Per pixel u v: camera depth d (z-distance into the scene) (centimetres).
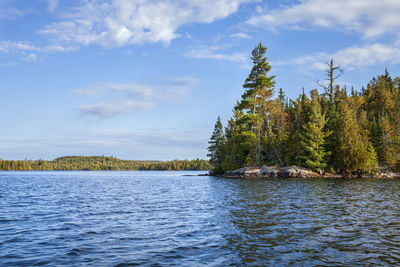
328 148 6450
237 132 7938
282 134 6925
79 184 5081
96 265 782
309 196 2434
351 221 1346
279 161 6894
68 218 1532
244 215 1532
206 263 789
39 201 2364
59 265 785
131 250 926
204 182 5216
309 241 1002
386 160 6084
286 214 1546
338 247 931
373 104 7856
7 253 898
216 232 1157
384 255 848
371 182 4403
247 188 3412
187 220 1441
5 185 4716
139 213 1695
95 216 1593
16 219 1509
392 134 6238
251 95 7062
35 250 933
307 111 7688
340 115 6500
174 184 4831
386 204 1920
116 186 4453
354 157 5812
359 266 758
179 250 918
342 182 4425
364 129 6619
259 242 998
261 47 6956
